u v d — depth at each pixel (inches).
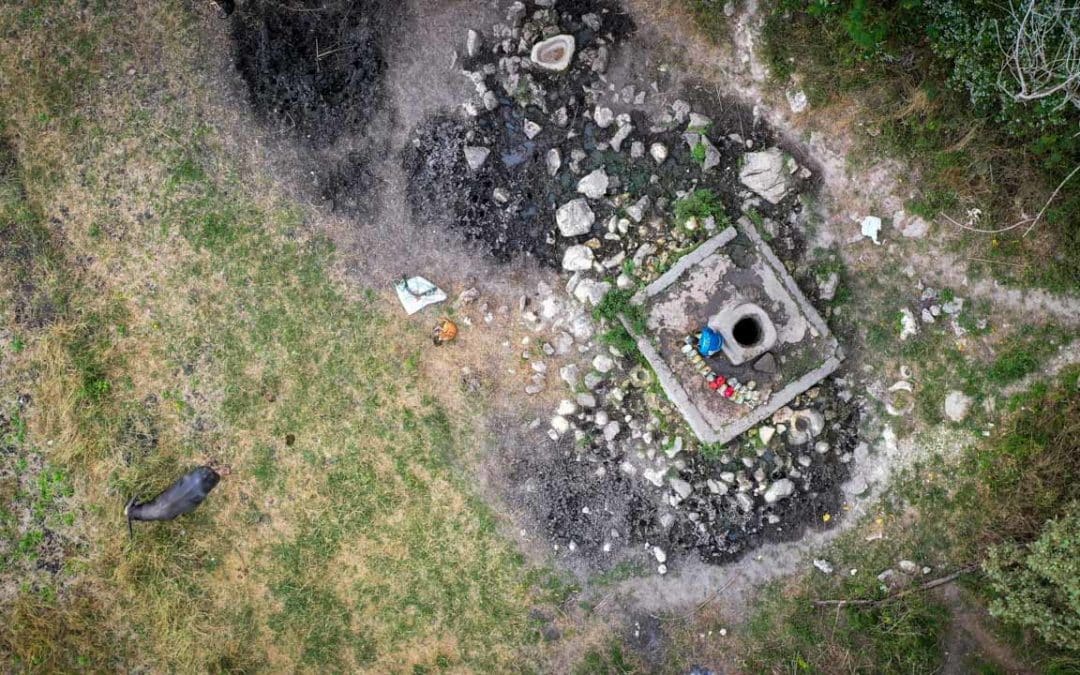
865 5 239.5
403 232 270.1
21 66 269.7
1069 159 243.3
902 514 263.4
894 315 262.7
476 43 264.4
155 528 269.3
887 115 255.3
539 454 268.4
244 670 269.6
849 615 262.1
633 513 266.4
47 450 269.9
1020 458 254.7
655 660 267.9
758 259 257.1
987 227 257.0
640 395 263.6
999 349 260.2
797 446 260.1
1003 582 241.1
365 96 267.7
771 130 263.3
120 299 270.1
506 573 269.4
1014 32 229.0
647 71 264.8
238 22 267.6
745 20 259.3
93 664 269.0
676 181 263.4
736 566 267.0
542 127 265.9
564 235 263.0
